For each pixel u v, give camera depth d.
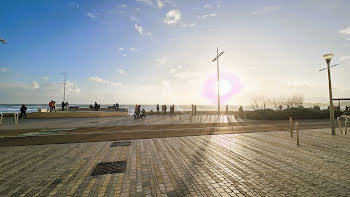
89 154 5.59
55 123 15.25
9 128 12.04
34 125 13.72
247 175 3.87
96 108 30.28
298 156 5.29
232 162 4.76
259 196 2.95
